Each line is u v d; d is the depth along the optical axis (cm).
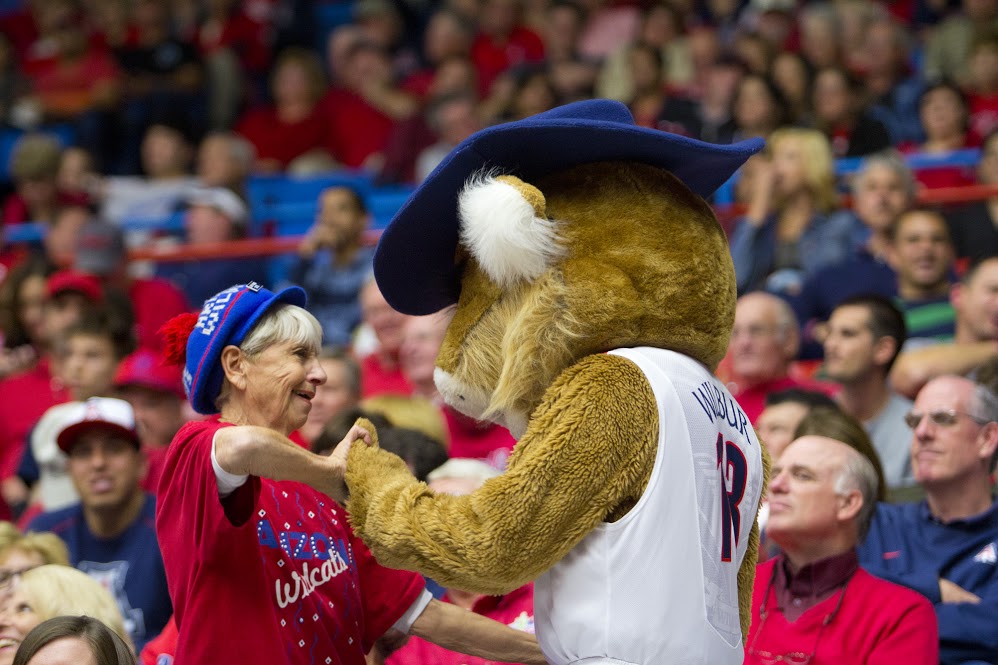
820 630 1099
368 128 3128
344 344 2236
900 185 2002
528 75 2916
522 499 753
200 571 796
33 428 1805
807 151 2072
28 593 1153
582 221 801
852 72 2662
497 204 759
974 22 2894
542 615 805
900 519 1285
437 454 1202
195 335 840
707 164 824
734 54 2762
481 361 811
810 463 1126
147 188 2822
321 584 851
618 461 763
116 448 1454
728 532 811
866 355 1556
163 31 3550
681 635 770
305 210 2689
